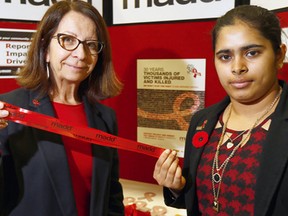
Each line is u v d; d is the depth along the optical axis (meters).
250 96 0.80
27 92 1.03
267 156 0.77
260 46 0.77
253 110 0.85
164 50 1.66
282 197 0.75
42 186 0.94
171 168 0.96
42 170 0.95
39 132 0.98
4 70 1.55
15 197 0.96
